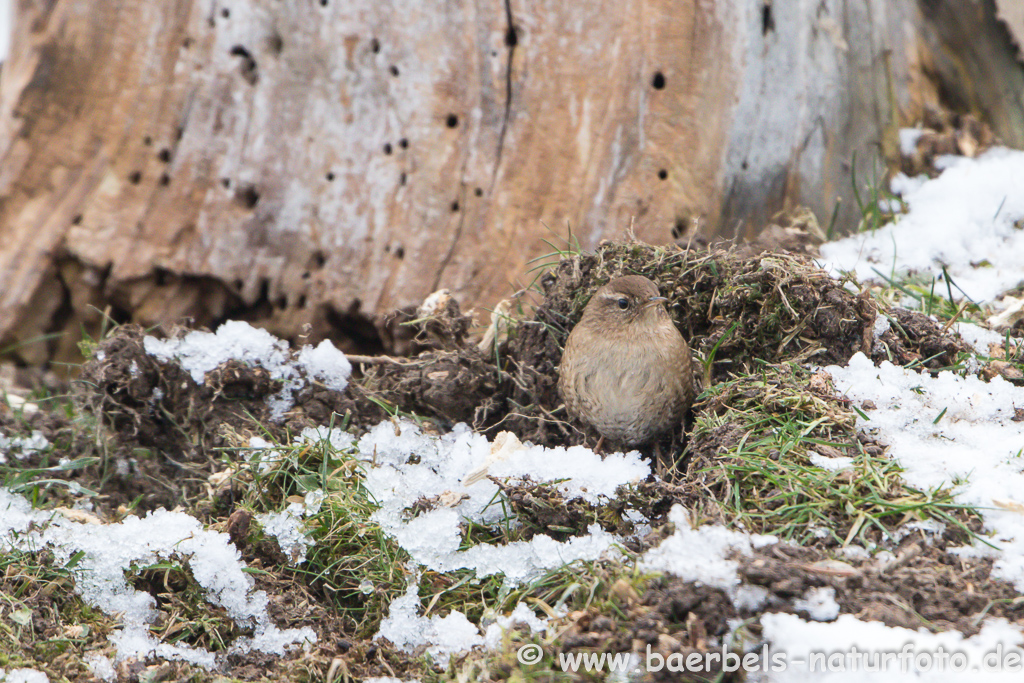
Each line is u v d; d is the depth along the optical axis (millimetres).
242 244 12445
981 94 13141
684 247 10172
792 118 11734
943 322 9438
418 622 6914
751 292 9102
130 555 7305
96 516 8453
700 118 11523
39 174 12898
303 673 6637
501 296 11844
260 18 12188
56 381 12625
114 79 12734
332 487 7910
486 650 6508
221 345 9570
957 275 10555
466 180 11906
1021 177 11633
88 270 12719
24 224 12805
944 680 5148
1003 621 5641
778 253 9562
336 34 12016
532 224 11773
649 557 6262
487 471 7883
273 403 9516
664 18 11391
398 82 11977
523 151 11797
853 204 12016
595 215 11633
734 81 11531
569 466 7859
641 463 8125
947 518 6430
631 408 8289
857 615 5684
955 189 11711
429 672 6516
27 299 12742
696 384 9148
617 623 5957
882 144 12273
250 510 7816
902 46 12500
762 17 11555
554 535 7539
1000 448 7277
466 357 9703
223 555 7281
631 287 8109
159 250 12516
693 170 11578
